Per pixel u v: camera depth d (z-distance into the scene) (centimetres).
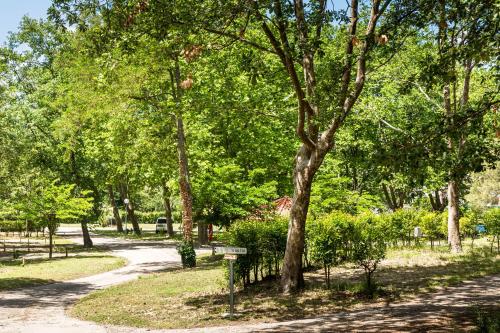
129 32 1195
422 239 2917
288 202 2466
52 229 2925
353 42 1091
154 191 5009
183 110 1728
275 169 3014
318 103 1176
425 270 1619
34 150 3419
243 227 1513
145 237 4872
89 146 3425
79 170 3728
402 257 2000
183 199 2273
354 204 2636
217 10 1141
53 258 2888
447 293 1233
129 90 2095
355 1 1259
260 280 1582
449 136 806
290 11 1177
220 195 2305
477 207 3481
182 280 1730
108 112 2272
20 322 1137
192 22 1138
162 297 1419
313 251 1398
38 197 2903
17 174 3120
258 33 1883
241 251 1114
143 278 1880
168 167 2847
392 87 2922
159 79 2197
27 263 2653
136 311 1238
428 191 2884
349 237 1353
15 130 3186
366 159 889
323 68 1330
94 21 1232
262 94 2505
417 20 1032
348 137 3070
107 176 3831
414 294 1237
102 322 1123
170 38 1252
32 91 3766
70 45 2272
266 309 1170
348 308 1130
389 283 1394
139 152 2698
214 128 2869
